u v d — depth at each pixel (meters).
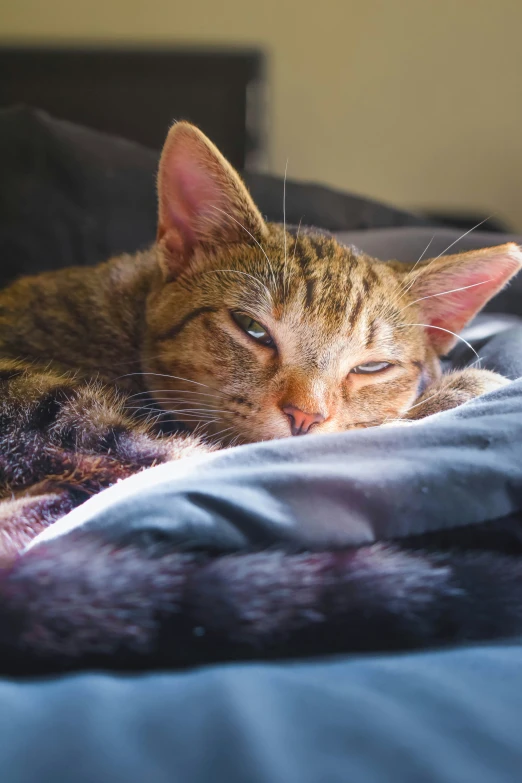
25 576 0.29
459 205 1.00
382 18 0.94
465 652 0.29
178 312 0.42
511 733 0.23
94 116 0.91
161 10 0.94
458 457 0.32
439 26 0.94
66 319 0.44
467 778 0.21
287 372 0.40
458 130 0.98
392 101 0.97
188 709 0.24
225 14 0.94
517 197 1.00
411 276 0.44
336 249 0.44
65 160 0.57
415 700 0.25
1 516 0.34
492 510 0.31
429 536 0.31
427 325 0.44
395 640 0.30
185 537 0.30
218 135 0.91
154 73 0.90
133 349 0.44
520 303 0.54
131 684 0.27
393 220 0.63
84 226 0.56
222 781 0.20
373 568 0.30
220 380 0.41
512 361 0.43
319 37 0.95
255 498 0.30
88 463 0.36
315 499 0.31
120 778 0.20
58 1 0.94
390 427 0.34
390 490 0.31
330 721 0.23
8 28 0.94
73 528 0.31
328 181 0.99
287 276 0.41
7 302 0.45
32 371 0.40
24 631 0.28
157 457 0.37
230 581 0.29
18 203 0.56
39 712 0.24
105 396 0.40
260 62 0.91
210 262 0.42
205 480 0.31
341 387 0.41
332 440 0.33
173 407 0.42
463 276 0.44
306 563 0.30
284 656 0.29
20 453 0.37
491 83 0.96
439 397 0.42
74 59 0.90
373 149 0.98
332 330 0.41
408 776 0.21
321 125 0.97
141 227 0.57
